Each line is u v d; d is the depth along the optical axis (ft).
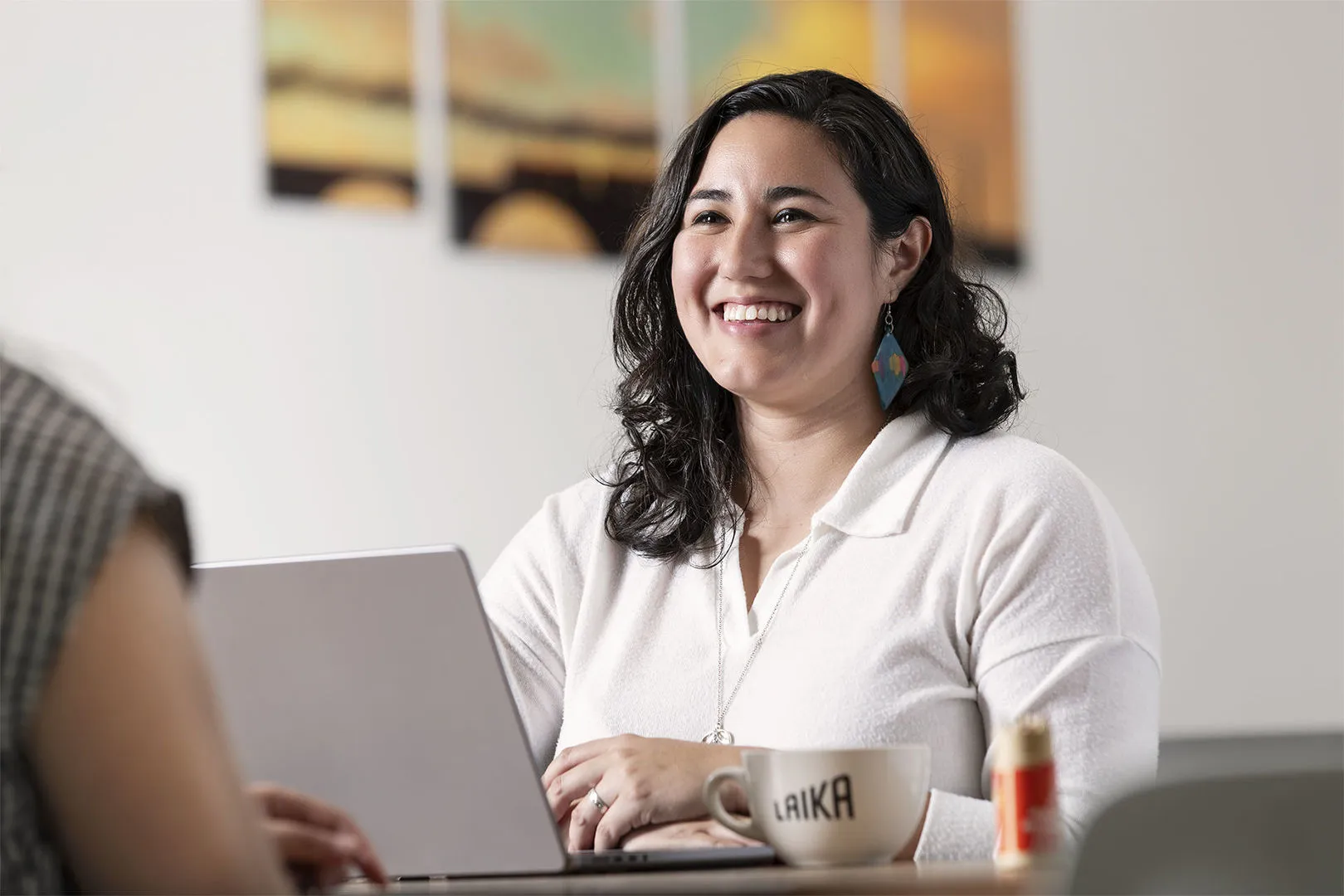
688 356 7.13
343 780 4.51
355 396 12.63
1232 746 14.80
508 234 13.12
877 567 6.35
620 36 13.52
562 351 13.23
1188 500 15.01
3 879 2.70
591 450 13.23
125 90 12.16
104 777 2.70
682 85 13.67
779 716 6.15
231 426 12.27
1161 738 14.67
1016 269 14.57
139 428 12.00
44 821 2.79
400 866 4.53
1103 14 15.15
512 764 4.37
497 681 4.34
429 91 12.97
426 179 12.92
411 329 12.82
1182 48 15.39
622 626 6.72
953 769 6.05
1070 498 6.22
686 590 6.70
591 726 6.48
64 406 2.89
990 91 14.65
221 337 12.29
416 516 12.72
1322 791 2.74
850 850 4.12
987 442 6.60
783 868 4.22
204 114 12.35
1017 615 6.02
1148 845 2.68
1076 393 14.70
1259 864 2.72
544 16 13.32
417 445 12.77
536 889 3.67
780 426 6.86
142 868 2.72
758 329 6.69
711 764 5.61
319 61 12.65
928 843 5.19
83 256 11.97
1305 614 15.28
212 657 4.50
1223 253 15.35
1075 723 5.75
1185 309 15.17
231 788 2.84
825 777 4.14
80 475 2.75
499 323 13.05
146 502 2.81
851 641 6.21
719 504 6.84
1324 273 15.67
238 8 12.49
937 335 7.02
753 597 6.65
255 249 12.42
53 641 2.67
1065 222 14.83
